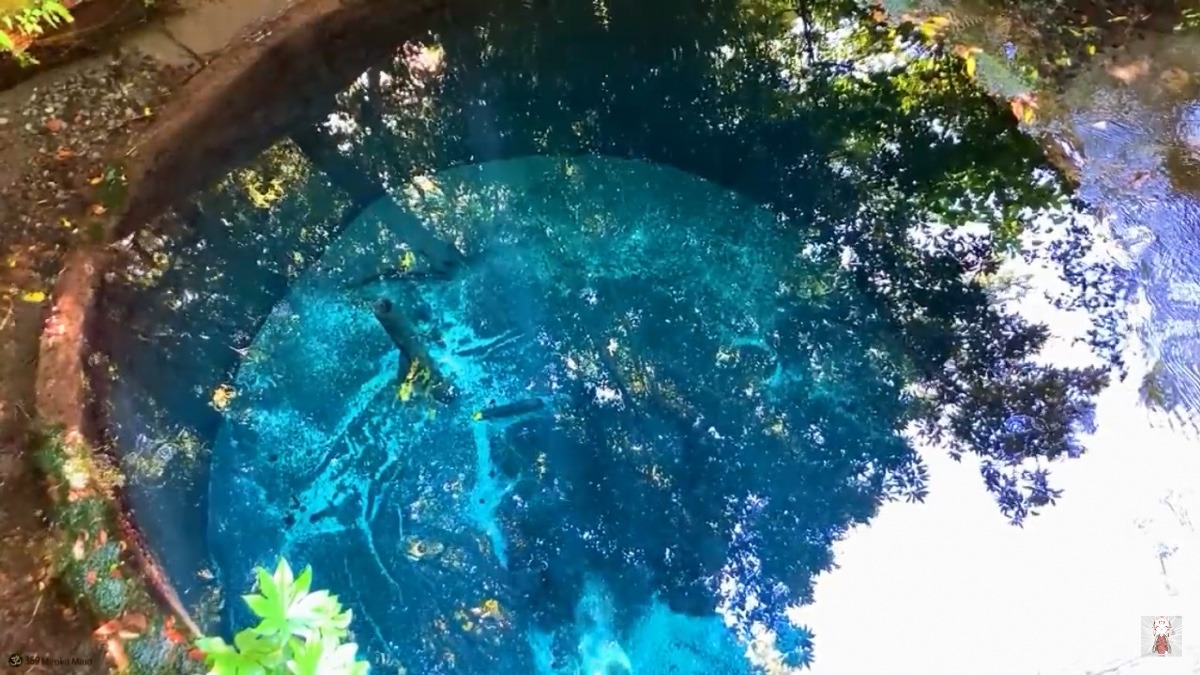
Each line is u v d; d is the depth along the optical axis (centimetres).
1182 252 352
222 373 385
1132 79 370
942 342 410
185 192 380
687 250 463
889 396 414
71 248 350
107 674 270
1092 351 366
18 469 302
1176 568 320
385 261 438
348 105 422
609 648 383
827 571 382
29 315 337
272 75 388
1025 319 387
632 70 456
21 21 362
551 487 418
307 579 218
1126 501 340
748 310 449
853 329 430
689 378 440
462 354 436
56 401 310
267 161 407
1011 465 372
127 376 342
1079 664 315
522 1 420
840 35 419
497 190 460
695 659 375
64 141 377
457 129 452
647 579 396
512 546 403
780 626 375
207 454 367
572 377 442
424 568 393
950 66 391
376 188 440
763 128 455
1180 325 347
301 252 418
